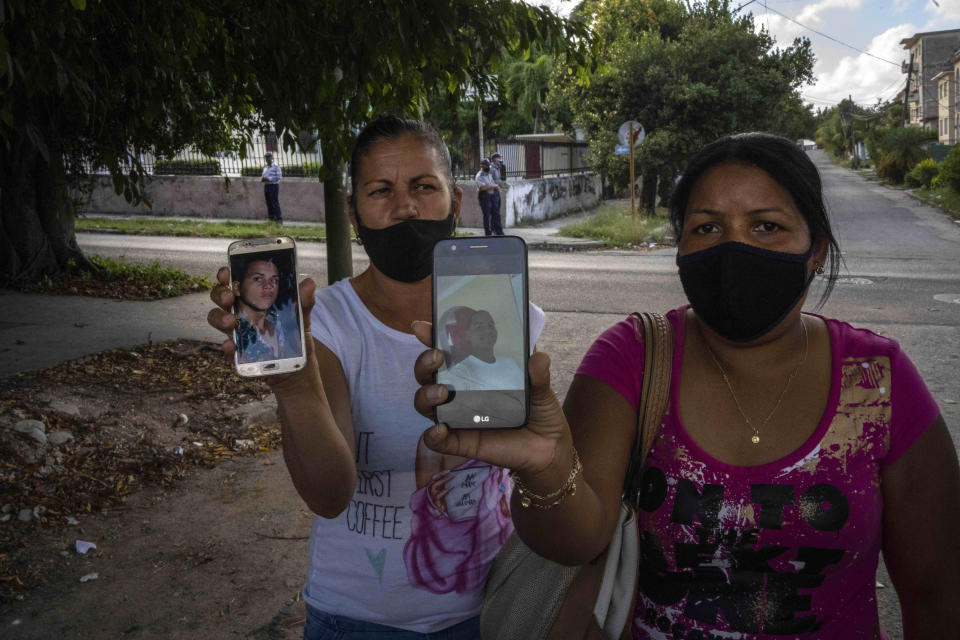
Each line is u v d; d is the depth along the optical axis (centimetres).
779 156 130
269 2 389
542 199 2277
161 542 379
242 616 321
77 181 1025
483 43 389
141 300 952
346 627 164
